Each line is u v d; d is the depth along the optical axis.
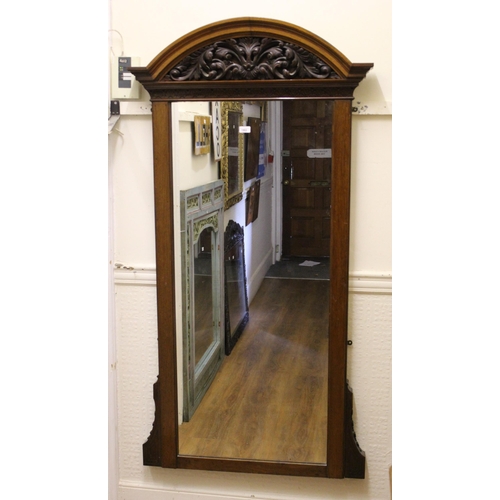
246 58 2.27
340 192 2.33
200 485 2.60
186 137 2.39
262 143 2.36
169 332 2.48
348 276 2.38
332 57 2.22
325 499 2.53
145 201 2.50
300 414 2.47
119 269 2.54
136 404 2.60
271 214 2.39
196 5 2.37
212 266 2.46
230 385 2.51
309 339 2.44
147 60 2.42
